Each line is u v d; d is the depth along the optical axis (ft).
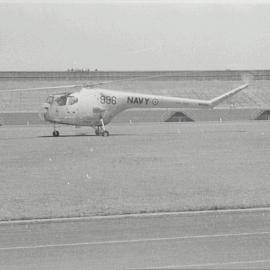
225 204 68.90
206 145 170.09
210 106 239.50
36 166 115.14
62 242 52.34
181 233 55.16
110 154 142.20
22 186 86.58
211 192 78.74
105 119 223.30
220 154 140.05
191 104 233.35
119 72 535.60
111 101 222.07
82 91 223.10
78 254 48.14
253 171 103.60
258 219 61.26
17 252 49.01
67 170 107.76
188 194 77.20
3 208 68.03
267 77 525.75
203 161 123.13
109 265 44.68
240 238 52.75
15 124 393.91
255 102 474.90
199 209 66.74
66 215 63.87
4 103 440.45
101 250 49.34
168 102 230.27
